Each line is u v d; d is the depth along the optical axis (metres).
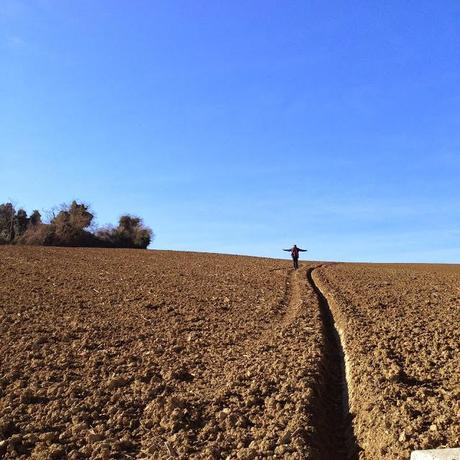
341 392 10.66
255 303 20.33
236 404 9.05
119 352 12.52
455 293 23.45
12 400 9.20
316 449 7.38
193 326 15.67
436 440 6.93
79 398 9.41
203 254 50.44
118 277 26.31
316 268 38.72
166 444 7.45
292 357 11.87
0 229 71.50
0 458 7.18
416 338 13.45
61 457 7.23
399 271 37.88
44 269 27.59
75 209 68.81
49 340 13.28
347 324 15.65
